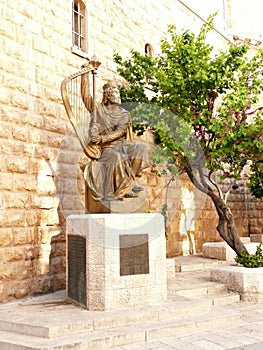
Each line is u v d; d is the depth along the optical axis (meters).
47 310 6.52
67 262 7.41
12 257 7.87
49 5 9.55
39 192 8.66
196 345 5.46
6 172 7.95
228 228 10.29
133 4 13.09
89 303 6.47
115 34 12.07
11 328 5.79
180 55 9.88
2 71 8.12
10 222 7.91
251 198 18.42
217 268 9.22
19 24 8.66
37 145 8.74
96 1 11.34
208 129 9.58
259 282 8.34
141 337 5.63
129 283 6.62
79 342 5.20
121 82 11.77
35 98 8.86
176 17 15.38
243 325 6.52
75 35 10.74
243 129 9.45
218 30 17.84
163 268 7.00
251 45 19.55
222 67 9.63
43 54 9.22
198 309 6.70
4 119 8.03
